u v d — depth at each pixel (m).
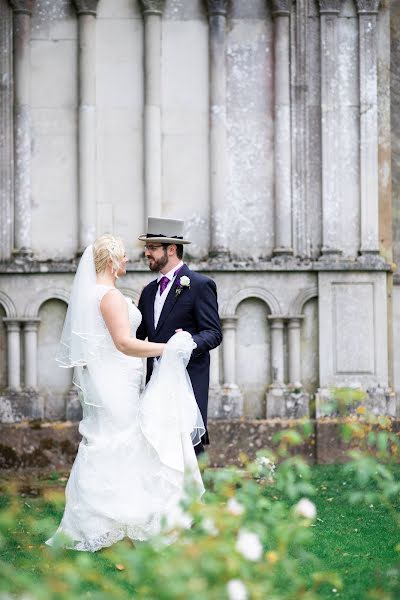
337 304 10.44
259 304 10.53
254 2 10.63
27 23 10.49
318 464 10.12
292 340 10.45
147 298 7.54
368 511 7.73
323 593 5.34
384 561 6.16
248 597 3.93
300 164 10.55
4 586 4.28
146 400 6.69
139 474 6.61
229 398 10.34
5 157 10.49
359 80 10.57
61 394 10.48
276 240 10.54
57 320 10.48
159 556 4.08
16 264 10.36
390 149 10.80
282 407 10.38
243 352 10.52
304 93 10.55
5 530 7.01
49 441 10.23
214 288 7.38
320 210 10.55
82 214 10.46
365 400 10.32
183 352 6.75
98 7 10.55
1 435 10.23
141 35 10.57
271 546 6.36
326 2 10.53
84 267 6.84
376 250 10.50
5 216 10.48
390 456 9.67
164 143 10.57
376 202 10.54
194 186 10.57
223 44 10.54
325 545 6.64
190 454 6.66
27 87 10.50
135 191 10.54
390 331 10.60
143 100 10.55
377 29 10.63
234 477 4.50
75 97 10.55
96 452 6.62
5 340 10.47
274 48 10.58
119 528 6.54
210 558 3.91
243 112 10.60
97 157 10.54
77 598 4.14
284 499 8.23
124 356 6.77
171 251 7.45
